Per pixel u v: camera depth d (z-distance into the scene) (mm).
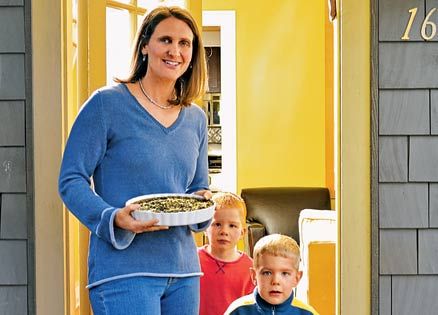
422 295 2744
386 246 2740
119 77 2461
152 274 2330
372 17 2705
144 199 2352
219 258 3238
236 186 6434
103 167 2395
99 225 2260
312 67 6391
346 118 2740
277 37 6375
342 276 2766
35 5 2682
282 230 5812
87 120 2344
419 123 2717
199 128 2568
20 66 2686
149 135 2389
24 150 2693
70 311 2760
